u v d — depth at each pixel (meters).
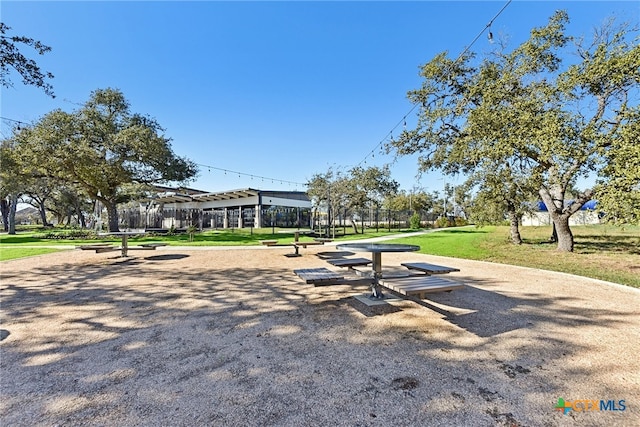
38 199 33.44
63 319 3.50
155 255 9.60
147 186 20.75
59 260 8.47
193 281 5.60
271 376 2.19
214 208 31.50
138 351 2.64
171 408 1.81
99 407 1.83
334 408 1.80
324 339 2.87
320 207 21.44
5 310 3.86
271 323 3.34
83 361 2.45
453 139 11.82
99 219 23.31
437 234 18.33
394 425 1.64
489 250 9.88
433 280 3.68
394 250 3.85
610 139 6.45
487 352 2.55
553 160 7.57
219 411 1.78
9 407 1.83
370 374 2.20
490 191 10.85
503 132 8.03
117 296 4.55
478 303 4.02
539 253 8.98
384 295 4.34
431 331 3.04
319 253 9.74
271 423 1.66
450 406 1.80
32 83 7.29
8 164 17.36
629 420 1.66
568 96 7.16
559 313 3.58
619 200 5.92
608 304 3.94
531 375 2.17
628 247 9.95
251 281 5.57
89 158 15.88
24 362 2.44
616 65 6.38
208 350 2.65
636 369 2.24
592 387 2.00
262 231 23.23
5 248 11.53
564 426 1.61
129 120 19.34
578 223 24.06
